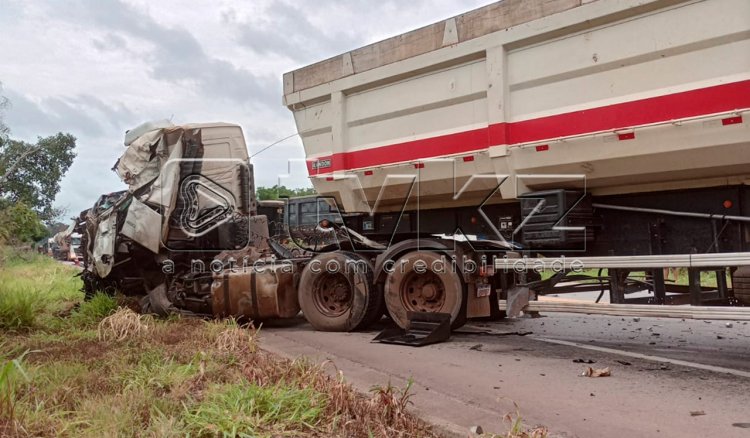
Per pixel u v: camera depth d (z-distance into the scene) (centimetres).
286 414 367
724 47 508
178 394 413
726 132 511
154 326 707
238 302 841
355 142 822
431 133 733
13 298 753
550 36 614
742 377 525
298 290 852
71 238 1961
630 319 924
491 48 659
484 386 507
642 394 474
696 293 561
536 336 770
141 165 913
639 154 567
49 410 371
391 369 574
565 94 610
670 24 534
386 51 766
